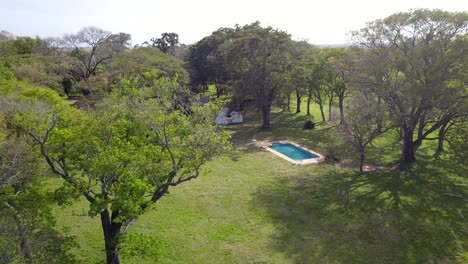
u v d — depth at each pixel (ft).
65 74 154.92
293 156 105.91
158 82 56.95
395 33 82.33
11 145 42.27
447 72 75.15
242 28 165.99
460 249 52.90
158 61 142.61
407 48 81.87
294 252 53.83
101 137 43.21
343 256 52.29
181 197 74.90
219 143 54.03
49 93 78.18
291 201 72.43
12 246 32.19
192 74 178.19
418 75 79.61
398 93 82.38
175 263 51.24
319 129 133.69
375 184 79.30
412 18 78.95
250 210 68.64
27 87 85.56
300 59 143.02
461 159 75.00
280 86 133.28
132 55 147.54
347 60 119.96
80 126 43.09
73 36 227.40
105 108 57.52
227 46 140.87
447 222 61.11
